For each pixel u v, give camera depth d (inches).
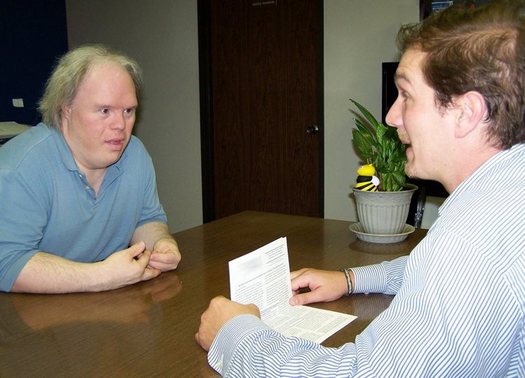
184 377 33.8
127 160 64.7
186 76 179.2
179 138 183.9
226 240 66.4
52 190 57.5
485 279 25.7
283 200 170.7
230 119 175.8
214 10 172.2
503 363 27.2
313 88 159.9
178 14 176.9
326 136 159.2
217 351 34.4
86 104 55.8
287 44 162.2
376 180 63.7
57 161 57.8
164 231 67.0
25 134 60.0
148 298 47.9
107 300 47.6
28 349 37.9
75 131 57.4
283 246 44.8
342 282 47.6
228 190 179.9
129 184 64.9
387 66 132.0
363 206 64.1
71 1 196.2
